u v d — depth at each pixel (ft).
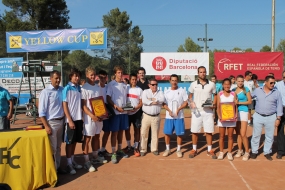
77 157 23.39
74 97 18.90
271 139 22.18
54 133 18.35
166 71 43.65
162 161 22.04
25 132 17.06
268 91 21.84
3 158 16.06
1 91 21.09
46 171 16.97
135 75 23.45
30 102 41.65
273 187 16.99
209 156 23.31
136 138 23.91
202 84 22.67
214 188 16.88
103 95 21.52
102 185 17.39
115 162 21.52
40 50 43.78
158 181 17.99
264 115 21.95
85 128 19.88
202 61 43.42
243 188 16.85
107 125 22.07
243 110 22.20
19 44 43.86
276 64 43.65
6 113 21.39
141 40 49.37
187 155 23.66
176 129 22.90
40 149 16.80
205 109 22.57
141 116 24.35
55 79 18.17
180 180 18.15
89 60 92.22
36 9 93.15
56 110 18.38
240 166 20.76
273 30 44.78
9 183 16.07
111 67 53.36
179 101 22.95
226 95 22.25
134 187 17.07
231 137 22.29
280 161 21.91
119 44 52.75
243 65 44.01
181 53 43.42
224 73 44.29
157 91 22.85
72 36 43.24
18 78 50.08
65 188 16.94
